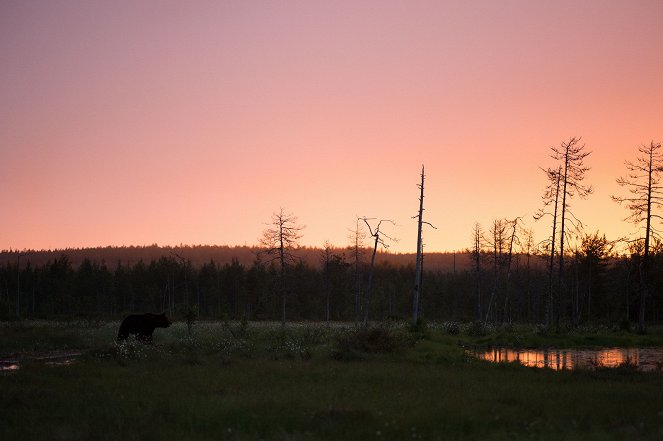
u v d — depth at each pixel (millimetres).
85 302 114188
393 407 14836
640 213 47500
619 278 70625
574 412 14391
